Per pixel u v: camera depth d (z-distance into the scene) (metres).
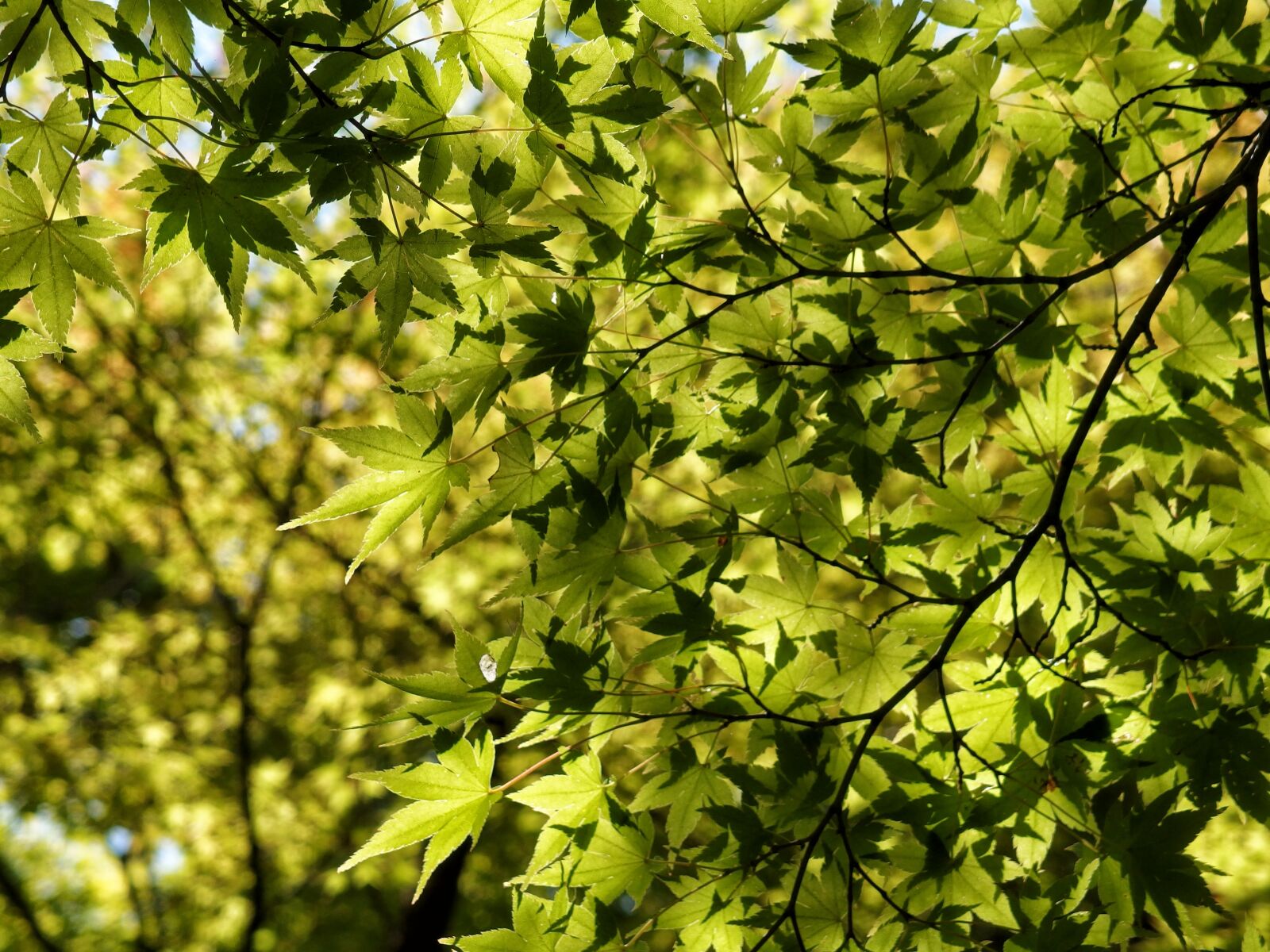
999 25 1.29
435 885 3.65
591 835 1.27
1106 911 1.25
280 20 1.20
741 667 1.29
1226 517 1.32
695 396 1.30
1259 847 2.05
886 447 1.29
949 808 1.28
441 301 1.23
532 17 1.20
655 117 1.21
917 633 1.30
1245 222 1.30
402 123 1.21
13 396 1.24
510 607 3.74
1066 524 1.31
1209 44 1.30
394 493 1.23
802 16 2.75
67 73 1.26
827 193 1.30
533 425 1.26
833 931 1.27
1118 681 1.31
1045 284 1.28
